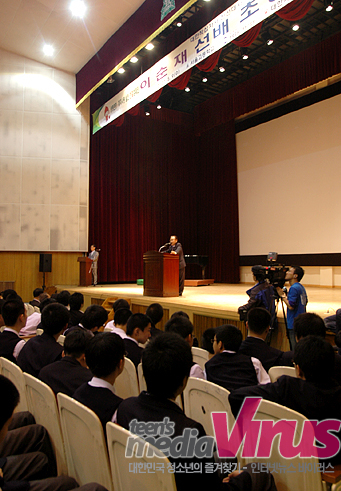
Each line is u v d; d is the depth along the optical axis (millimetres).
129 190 12148
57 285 10195
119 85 9633
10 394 1089
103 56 8789
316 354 1405
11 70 10000
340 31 8109
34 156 10172
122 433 1145
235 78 10984
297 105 10219
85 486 1246
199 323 5168
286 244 10367
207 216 12922
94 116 9867
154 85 7340
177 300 5961
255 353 2258
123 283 11875
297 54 9047
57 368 1913
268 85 9820
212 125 11859
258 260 11164
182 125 13062
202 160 13148
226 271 12102
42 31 8656
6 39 9352
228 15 5520
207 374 2039
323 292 7867
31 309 4969
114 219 11844
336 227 9188
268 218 10898
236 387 1896
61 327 2447
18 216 9922
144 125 12508
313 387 1397
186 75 7930
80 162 10680
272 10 4855
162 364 1227
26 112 10141
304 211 9938
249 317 2355
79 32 8422
